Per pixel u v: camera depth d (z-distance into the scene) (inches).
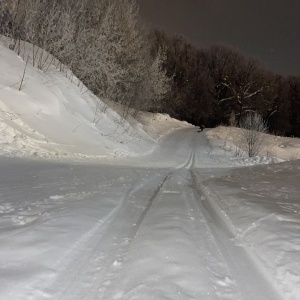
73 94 836.0
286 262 143.7
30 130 575.2
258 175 446.3
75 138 679.1
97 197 254.4
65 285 120.8
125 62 1177.4
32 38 819.4
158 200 268.4
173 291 118.8
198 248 160.7
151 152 965.8
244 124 1277.1
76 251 148.9
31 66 749.9
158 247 156.6
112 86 1118.4
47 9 867.4
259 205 241.1
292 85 2770.7
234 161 964.0
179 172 520.1
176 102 2266.2
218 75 2711.6
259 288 127.3
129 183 339.9
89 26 1002.7
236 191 307.7
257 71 2642.7
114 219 201.0
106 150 721.0
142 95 1334.9
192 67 2600.9
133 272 132.2
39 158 458.9
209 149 1205.1
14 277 120.9
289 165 525.0
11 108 593.6
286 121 2699.3
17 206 215.6
